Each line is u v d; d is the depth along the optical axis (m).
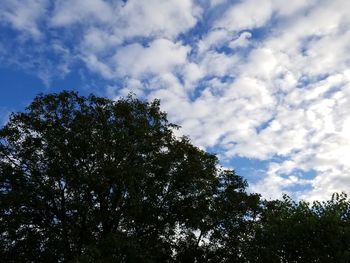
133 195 25.30
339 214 21.77
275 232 22.66
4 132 26.89
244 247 26.45
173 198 28.38
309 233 21.28
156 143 29.09
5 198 24.62
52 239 24.12
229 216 29.47
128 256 22.67
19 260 24.52
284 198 24.34
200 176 28.80
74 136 26.53
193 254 28.66
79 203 24.67
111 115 28.73
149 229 27.64
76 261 20.84
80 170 26.88
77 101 28.52
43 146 27.06
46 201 26.27
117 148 27.11
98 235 25.20
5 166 26.56
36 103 27.91
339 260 19.75
